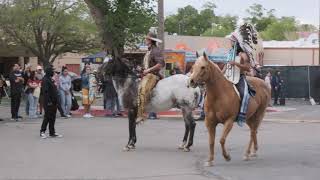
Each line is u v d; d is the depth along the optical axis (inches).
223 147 455.8
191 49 2055.9
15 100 853.2
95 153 524.1
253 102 460.8
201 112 853.8
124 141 613.6
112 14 1114.1
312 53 2596.0
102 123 812.6
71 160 483.2
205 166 447.5
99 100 1301.7
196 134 681.0
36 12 1553.9
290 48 2635.3
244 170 430.6
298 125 816.9
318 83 1346.0
